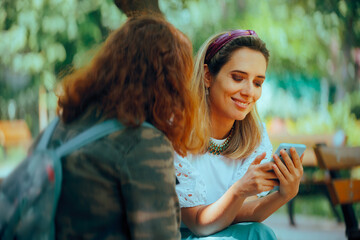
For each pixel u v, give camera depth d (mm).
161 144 1355
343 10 7594
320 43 8406
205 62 2018
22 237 1216
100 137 1331
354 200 2908
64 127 1408
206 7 7312
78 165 1313
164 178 1337
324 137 5391
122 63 1392
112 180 1312
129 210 1304
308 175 5133
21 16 7281
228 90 1951
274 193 1898
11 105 9727
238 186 1792
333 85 10234
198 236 1929
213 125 2057
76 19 7281
